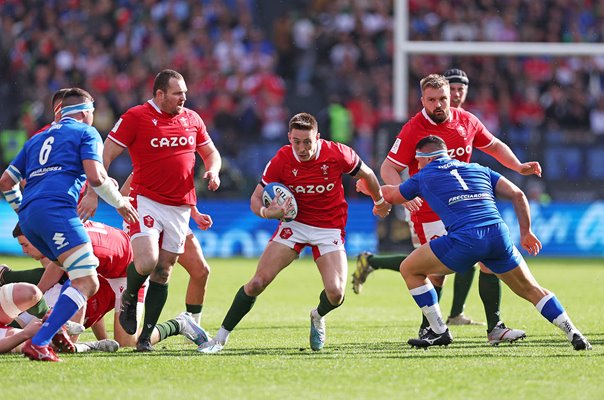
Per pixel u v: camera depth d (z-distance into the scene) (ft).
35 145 86.22
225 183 239.91
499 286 98.94
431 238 105.81
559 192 235.40
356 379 76.33
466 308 139.74
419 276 93.25
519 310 134.31
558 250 236.63
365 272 130.93
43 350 83.87
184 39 298.97
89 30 300.61
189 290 102.06
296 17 311.88
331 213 93.50
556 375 78.07
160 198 94.63
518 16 296.92
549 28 294.66
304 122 89.35
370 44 305.94
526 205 92.58
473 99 294.25
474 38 298.76
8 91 285.02
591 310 132.87
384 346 97.19
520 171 108.58
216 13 308.19
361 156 262.06
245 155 242.37
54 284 95.86
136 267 90.84
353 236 236.22
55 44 295.28
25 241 96.73
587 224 237.04
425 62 299.79
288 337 105.91
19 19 299.17
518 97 296.51
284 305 142.72
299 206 92.89
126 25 301.43
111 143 94.84
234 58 297.94
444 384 74.33
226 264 214.28
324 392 71.31
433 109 103.04
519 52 224.74
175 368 81.61
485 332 110.32
